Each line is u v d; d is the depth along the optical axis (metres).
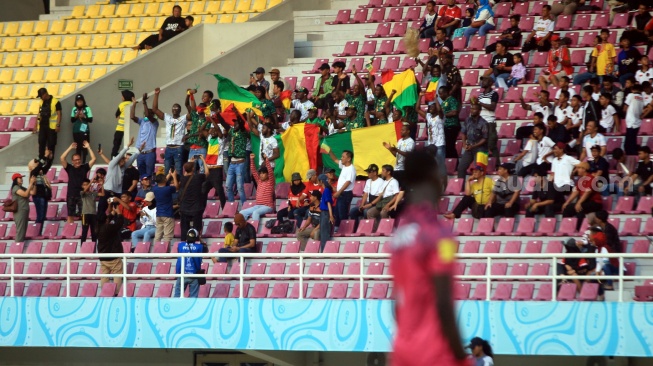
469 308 42.72
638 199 50.28
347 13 73.88
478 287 46.50
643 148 50.53
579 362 45.09
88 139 66.62
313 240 51.50
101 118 69.62
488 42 66.50
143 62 71.69
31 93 76.94
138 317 47.06
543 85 58.94
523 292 45.22
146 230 54.97
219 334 46.00
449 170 55.50
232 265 51.69
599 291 43.31
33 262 56.47
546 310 41.81
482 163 52.50
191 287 48.88
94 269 54.31
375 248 50.31
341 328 44.38
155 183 60.47
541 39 62.91
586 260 44.47
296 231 52.81
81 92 68.50
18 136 71.38
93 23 83.25
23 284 54.94
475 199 50.88
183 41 74.06
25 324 48.44
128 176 58.22
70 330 47.84
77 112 66.31
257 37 70.69
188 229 53.69
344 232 52.34
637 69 58.72
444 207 53.47
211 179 57.25
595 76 58.97
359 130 56.50
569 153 52.69
